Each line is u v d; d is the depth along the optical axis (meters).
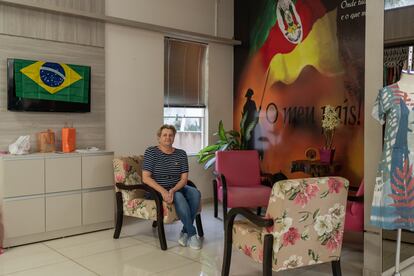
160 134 4.07
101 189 4.42
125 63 5.08
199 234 4.20
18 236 3.85
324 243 2.69
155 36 5.36
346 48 4.70
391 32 2.95
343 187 2.66
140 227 4.59
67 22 4.54
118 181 4.16
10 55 4.16
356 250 3.83
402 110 2.69
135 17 5.14
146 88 5.30
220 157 4.98
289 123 5.39
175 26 5.56
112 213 4.51
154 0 5.32
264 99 5.75
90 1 4.72
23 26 4.23
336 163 4.81
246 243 2.79
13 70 4.14
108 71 4.93
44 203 4.00
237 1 6.18
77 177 4.21
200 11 5.85
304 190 2.52
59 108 4.47
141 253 3.69
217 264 3.41
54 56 4.45
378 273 3.01
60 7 4.38
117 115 5.03
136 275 3.16
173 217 3.81
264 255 2.55
